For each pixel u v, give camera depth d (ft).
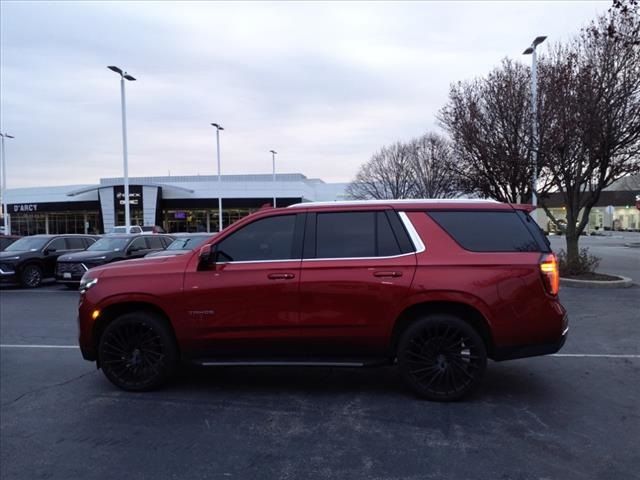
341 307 15.70
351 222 16.35
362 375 18.78
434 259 15.58
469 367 15.55
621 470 11.48
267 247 16.46
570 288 42.42
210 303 16.17
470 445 12.78
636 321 28.48
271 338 15.99
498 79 55.21
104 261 48.19
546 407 15.35
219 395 16.75
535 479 11.10
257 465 11.89
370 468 11.67
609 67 39.78
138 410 15.49
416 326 15.61
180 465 11.94
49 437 13.62
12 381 18.67
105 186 171.22
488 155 53.78
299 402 16.01
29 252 50.80
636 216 230.68
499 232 15.90
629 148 42.27
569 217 47.50
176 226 177.37
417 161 160.56
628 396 16.33
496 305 15.28
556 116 44.01
